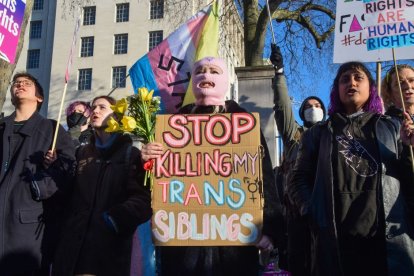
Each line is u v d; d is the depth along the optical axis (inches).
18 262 105.9
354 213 90.7
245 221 95.9
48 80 1365.7
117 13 1320.1
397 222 89.1
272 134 258.4
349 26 121.6
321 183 95.7
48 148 117.8
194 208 97.7
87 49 1322.6
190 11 560.7
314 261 94.7
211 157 99.9
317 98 167.5
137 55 1274.6
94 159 115.3
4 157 115.0
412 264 87.5
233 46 536.7
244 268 97.6
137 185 105.2
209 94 109.7
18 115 123.7
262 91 265.7
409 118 94.0
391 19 118.3
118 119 112.6
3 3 134.3
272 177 102.4
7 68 182.9
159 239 96.9
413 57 114.6
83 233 106.8
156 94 197.5
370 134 96.5
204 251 97.9
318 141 102.9
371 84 104.4
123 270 107.0
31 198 111.5
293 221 116.9
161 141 101.7
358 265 89.7
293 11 406.9
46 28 1412.4
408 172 93.0
